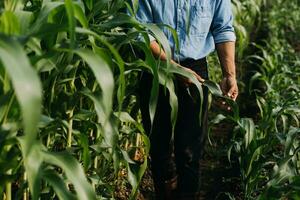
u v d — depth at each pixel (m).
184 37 2.65
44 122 1.71
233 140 3.29
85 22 1.61
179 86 2.71
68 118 2.11
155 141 2.84
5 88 1.48
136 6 2.33
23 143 1.45
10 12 1.41
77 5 1.56
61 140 2.52
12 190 2.55
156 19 2.61
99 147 2.22
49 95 1.95
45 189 2.06
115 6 2.23
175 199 2.96
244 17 6.95
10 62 1.10
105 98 1.37
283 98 4.57
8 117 1.54
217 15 2.80
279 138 2.92
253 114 5.31
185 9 2.62
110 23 2.02
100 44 2.19
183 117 2.77
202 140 2.88
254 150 3.03
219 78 5.82
